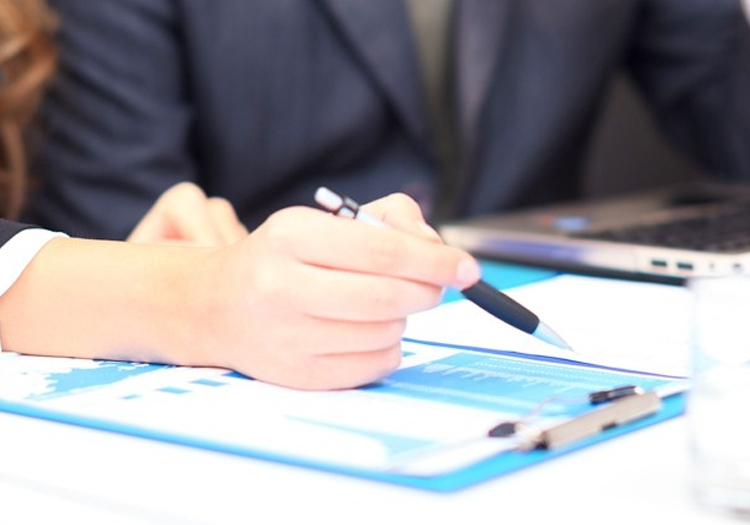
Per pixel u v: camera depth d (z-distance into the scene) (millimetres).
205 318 991
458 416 834
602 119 2715
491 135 2211
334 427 815
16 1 1980
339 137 2074
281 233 924
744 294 685
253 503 690
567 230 1611
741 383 672
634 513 665
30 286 1104
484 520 655
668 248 1418
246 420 839
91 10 2035
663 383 919
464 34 2109
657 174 2756
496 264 1562
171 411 870
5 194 2020
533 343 1069
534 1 2238
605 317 1179
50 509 729
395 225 973
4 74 1993
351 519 662
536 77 2223
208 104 2070
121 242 1137
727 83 2418
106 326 1059
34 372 1020
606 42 2289
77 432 836
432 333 1117
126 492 718
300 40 2061
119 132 2020
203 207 1401
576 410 845
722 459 666
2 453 797
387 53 2049
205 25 2051
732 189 2023
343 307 892
